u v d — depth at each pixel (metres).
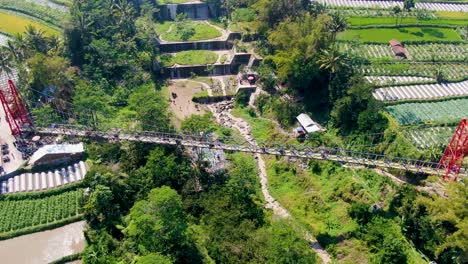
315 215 104.38
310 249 89.69
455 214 86.56
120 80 147.62
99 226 94.69
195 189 108.38
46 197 102.44
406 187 98.06
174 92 150.25
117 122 129.00
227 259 89.19
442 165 99.44
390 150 109.25
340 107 122.88
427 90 132.38
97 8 156.88
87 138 118.62
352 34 160.25
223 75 160.25
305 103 136.38
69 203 100.94
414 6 177.12
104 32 153.88
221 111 144.88
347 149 118.25
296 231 93.88
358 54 148.38
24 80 128.12
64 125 120.12
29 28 137.88
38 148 114.56
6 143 115.94
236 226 97.12
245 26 165.50
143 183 104.50
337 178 110.50
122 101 139.38
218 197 104.81
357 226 98.12
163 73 157.88
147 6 176.25
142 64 152.00
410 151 105.62
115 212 97.19
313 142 123.00
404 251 89.69
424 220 90.81
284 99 138.25
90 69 143.88
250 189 106.44
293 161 119.88
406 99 126.81
